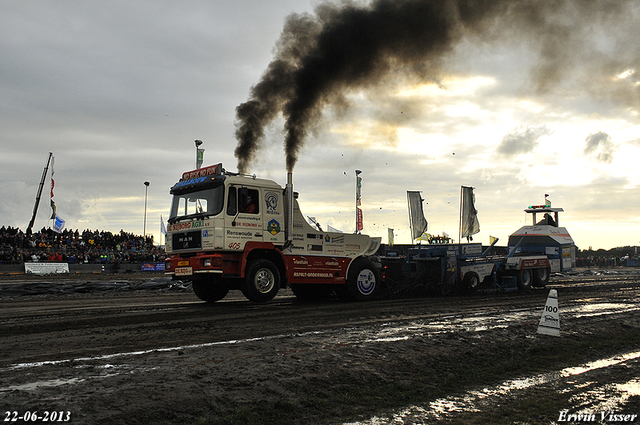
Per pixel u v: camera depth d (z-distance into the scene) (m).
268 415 4.49
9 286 17.28
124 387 4.87
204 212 12.36
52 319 9.70
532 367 6.68
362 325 9.16
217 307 12.22
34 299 15.41
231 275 12.23
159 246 45.91
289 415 4.55
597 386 5.87
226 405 4.62
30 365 5.70
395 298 15.62
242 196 12.48
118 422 4.09
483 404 5.14
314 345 7.04
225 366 5.72
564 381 6.06
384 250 18.34
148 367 5.62
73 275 30.11
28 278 26.50
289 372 5.62
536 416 4.84
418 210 23.36
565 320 10.21
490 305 13.11
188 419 4.27
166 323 9.18
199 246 12.25
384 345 7.18
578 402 5.28
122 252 38.28
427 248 17.81
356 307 12.43
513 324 9.51
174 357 6.14
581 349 7.79
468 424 4.58
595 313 11.54
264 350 6.62
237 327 8.76
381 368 6.08
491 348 7.49
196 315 10.45
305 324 9.21
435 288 16.81
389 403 5.03
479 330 8.68
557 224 23.11
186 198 12.95
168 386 4.94
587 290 18.97
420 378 5.87
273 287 12.90
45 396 4.56
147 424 4.11
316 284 14.55
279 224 13.12
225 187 12.18
